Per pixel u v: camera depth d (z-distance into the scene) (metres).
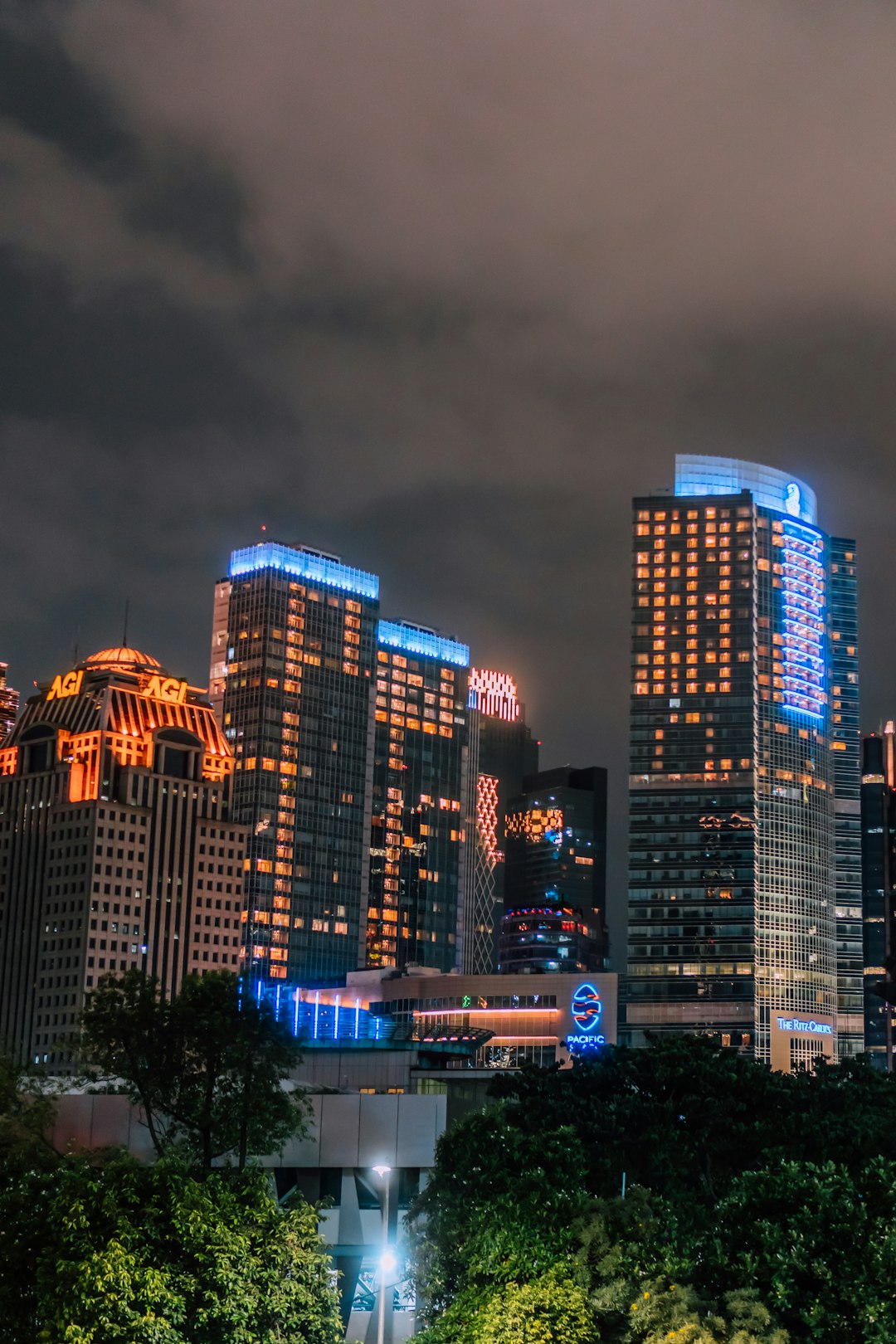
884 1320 97.62
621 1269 105.50
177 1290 96.12
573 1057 188.25
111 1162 104.31
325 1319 101.12
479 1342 102.19
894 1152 146.62
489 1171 130.88
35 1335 96.94
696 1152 150.75
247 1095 141.38
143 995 145.88
